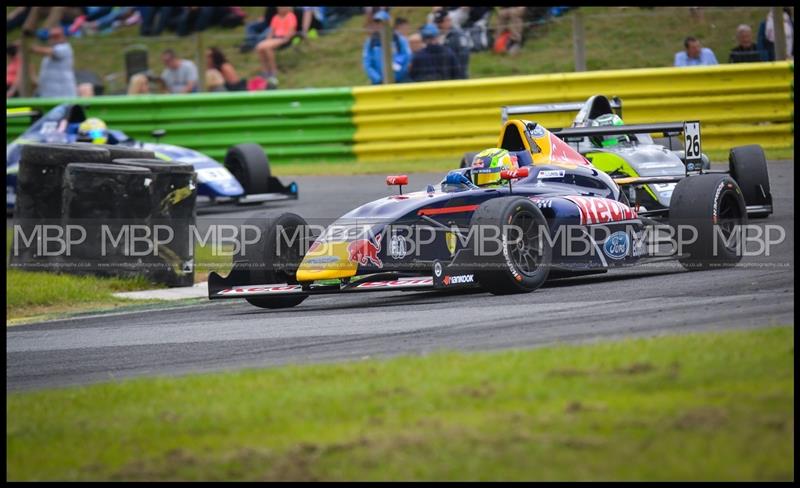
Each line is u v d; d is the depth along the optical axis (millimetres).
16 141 64812
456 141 72000
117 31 108000
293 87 90438
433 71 77125
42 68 85750
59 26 108688
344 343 27500
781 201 51094
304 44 95625
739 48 71750
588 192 37188
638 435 16625
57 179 47312
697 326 25109
